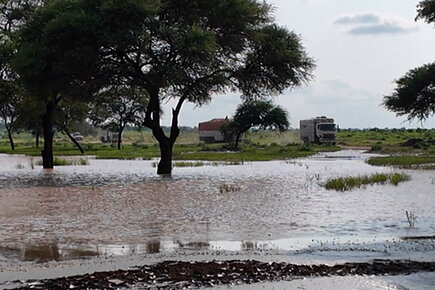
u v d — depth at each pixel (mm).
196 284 9023
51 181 30859
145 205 19781
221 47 37281
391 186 25406
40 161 55062
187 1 35812
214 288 8820
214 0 35781
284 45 39062
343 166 43031
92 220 16359
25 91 40812
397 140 102125
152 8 33250
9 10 42812
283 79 40406
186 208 18891
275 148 89688
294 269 9875
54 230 14695
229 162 50031
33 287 8938
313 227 14922
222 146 100062
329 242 12742
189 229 14750
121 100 86688
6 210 18672
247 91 41156
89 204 20188
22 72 34656
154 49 35344
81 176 34719
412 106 72438
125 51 34562
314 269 9898
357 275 9539
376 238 13195
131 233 14211
